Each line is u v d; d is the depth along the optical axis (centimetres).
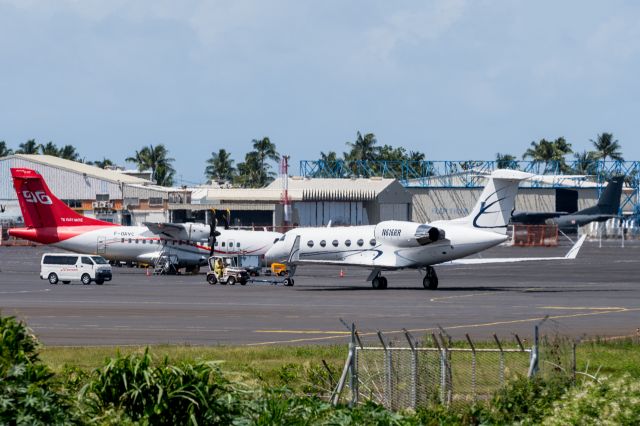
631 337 14050
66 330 15438
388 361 8588
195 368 5841
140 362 5800
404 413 7481
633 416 6669
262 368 10706
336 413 6525
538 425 7050
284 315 17950
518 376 8256
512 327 15750
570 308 19262
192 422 5575
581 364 10975
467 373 9588
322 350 12431
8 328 5947
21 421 5300
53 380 5941
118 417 5559
